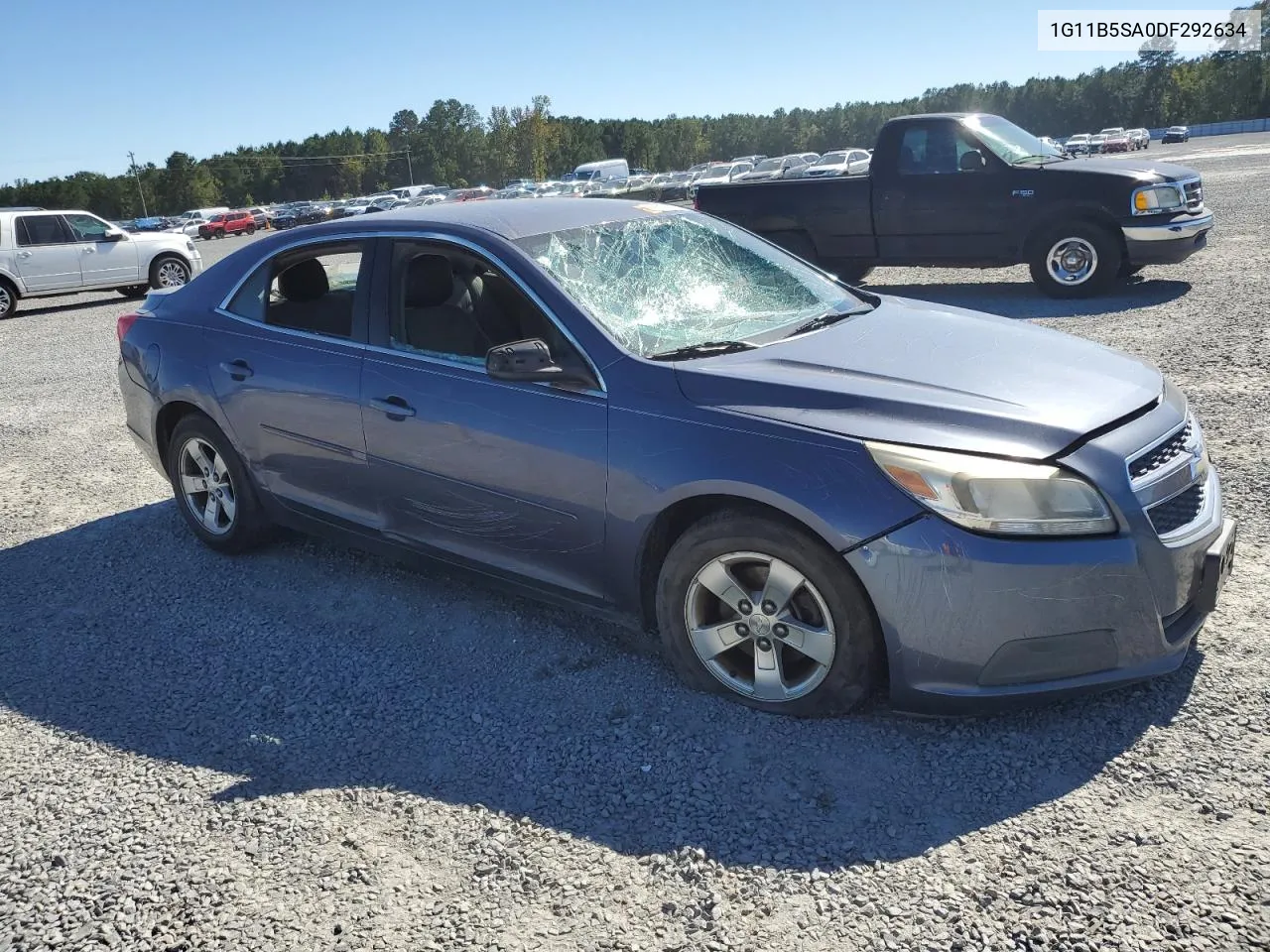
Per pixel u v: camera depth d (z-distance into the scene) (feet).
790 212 35.68
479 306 12.09
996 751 9.43
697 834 8.66
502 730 10.52
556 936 7.63
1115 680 9.27
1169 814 8.34
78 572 15.67
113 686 12.05
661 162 488.44
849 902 7.73
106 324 47.01
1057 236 31.89
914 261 34.53
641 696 10.93
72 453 22.93
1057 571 8.84
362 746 10.44
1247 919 7.18
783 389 10.02
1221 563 9.64
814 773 9.35
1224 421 18.08
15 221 53.67
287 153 543.80
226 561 15.67
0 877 8.76
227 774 10.08
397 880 8.38
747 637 10.25
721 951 7.37
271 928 7.91
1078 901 7.50
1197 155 122.83
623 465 10.45
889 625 9.25
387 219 13.26
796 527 9.54
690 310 12.10
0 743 10.94
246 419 14.35
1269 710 9.59
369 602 13.87
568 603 11.70
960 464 8.99
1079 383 10.23
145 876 8.63
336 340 13.24
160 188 467.52
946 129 33.14
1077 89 437.17
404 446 12.38
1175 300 29.91
